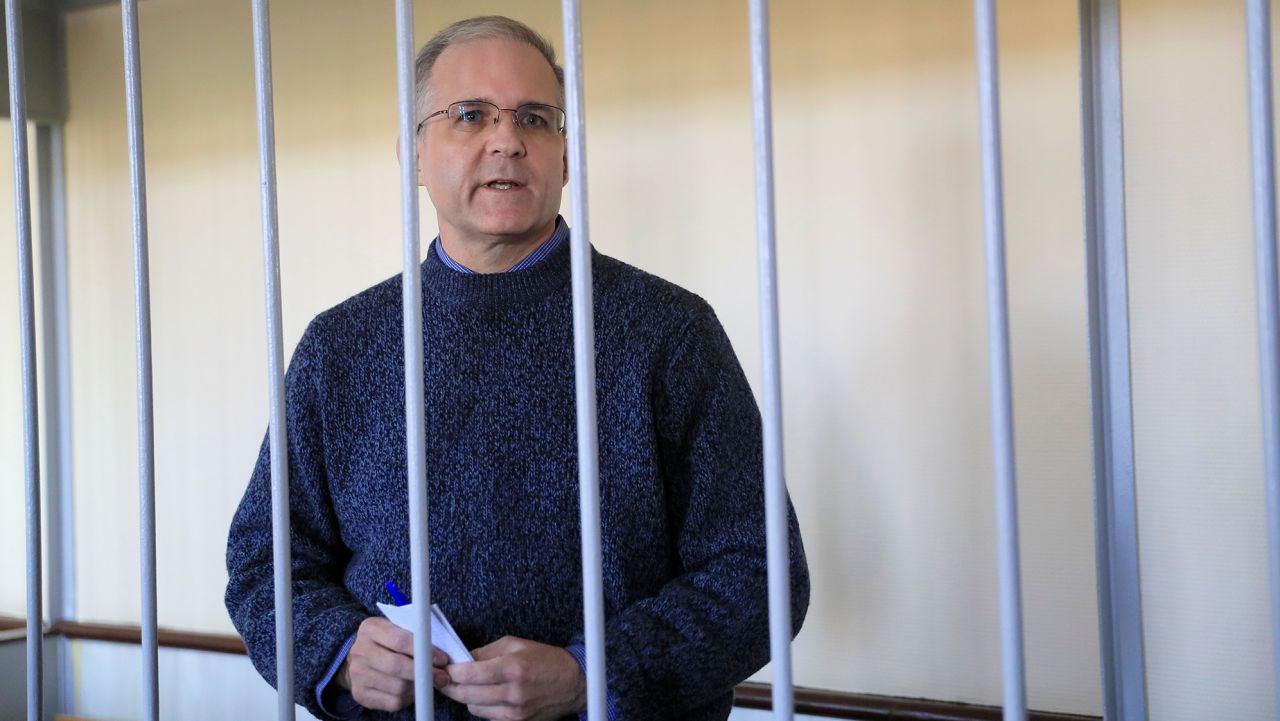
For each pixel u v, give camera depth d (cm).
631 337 133
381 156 279
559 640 131
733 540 132
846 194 235
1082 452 216
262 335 294
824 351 238
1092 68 204
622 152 253
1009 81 220
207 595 301
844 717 235
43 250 317
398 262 279
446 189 136
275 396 104
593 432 90
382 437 138
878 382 234
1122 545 204
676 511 138
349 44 282
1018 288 221
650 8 250
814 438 240
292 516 146
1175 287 205
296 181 288
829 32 235
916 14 228
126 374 311
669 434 134
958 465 227
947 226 226
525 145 134
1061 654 219
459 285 137
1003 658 79
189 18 301
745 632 127
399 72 96
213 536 300
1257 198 73
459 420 135
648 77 250
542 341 135
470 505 133
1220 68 201
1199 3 202
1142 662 203
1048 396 219
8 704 305
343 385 142
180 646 299
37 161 316
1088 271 202
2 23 297
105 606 315
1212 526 203
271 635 135
